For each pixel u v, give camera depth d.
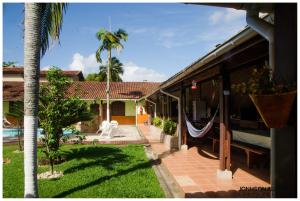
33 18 5.46
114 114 30.92
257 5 3.71
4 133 20.02
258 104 3.19
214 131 12.88
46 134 8.99
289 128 3.36
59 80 9.21
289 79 3.30
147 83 35.66
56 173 8.62
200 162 9.95
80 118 9.71
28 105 5.48
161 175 8.41
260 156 8.81
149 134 20.16
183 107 12.75
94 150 12.96
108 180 7.70
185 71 7.75
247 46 4.79
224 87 7.31
